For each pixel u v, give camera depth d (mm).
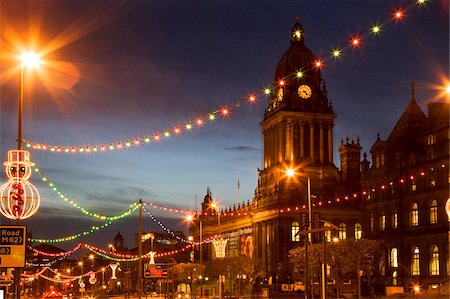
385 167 120812
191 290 130750
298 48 179625
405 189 114000
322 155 173500
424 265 106438
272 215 161250
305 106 175375
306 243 65125
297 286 124062
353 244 94375
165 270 122375
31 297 167750
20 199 42125
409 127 119188
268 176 177750
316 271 97375
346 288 112750
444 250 101750
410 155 113250
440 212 104000
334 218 158750
